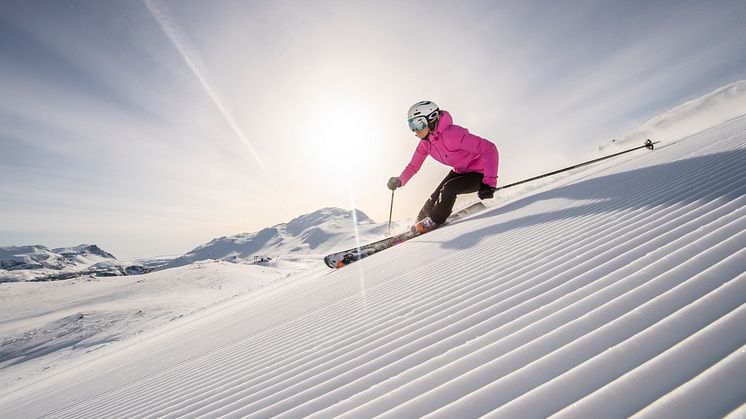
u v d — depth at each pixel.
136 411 1.73
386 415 0.85
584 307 1.08
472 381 0.88
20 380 11.37
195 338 3.76
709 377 0.59
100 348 13.48
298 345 1.92
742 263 0.95
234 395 1.46
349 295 2.78
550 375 0.78
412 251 3.93
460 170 5.34
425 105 5.04
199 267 54.62
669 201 2.11
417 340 1.33
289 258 140.38
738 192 1.75
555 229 2.48
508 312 1.28
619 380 0.67
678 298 0.90
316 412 1.01
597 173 5.23
